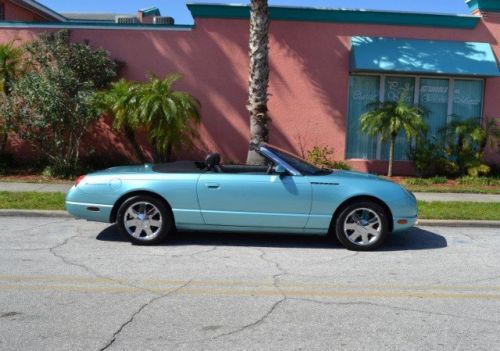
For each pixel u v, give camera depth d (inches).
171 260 264.1
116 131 569.3
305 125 581.0
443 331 180.4
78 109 491.8
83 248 283.7
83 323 179.8
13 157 564.4
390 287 228.7
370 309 200.1
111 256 268.7
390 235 338.6
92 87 528.4
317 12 565.9
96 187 290.2
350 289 224.2
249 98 482.0
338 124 581.9
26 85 483.8
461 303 209.5
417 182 537.0
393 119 526.9
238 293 214.7
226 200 285.7
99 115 525.3
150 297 207.2
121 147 576.7
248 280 233.3
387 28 574.6
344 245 292.5
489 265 270.5
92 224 346.0
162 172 294.0
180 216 287.9
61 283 222.4
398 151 603.5
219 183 285.6
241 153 581.6
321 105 579.5
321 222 287.7
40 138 503.2
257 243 305.0
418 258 281.9
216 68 573.6
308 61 574.9
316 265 262.2
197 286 222.7
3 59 533.3
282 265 260.4
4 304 196.2
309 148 583.2
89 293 210.1
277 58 574.2
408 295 218.1
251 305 201.0
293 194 284.7
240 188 284.8
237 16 566.9
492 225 376.2
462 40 581.6
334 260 272.7
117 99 504.4
